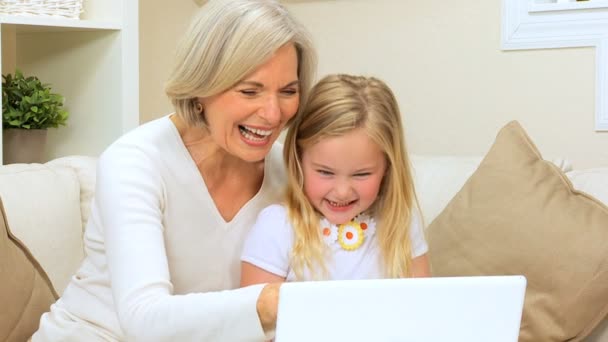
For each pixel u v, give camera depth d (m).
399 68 2.74
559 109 2.45
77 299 1.54
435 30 2.66
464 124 2.63
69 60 2.54
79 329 1.50
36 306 1.71
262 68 1.32
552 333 1.72
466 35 2.60
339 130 1.42
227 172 1.53
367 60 2.80
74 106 2.53
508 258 1.80
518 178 1.87
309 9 2.91
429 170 2.14
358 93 1.46
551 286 1.73
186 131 1.50
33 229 1.85
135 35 2.42
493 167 1.93
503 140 1.97
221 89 1.33
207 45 1.32
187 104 1.41
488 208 1.88
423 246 1.63
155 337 1.19
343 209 1.50
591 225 1.72
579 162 2.43
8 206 1.83
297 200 1.54
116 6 2.40
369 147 1.44
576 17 2.39
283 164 1.64
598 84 2.37
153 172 1.41
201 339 1.16
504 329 0.98
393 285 0.96
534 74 2.49
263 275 1.50
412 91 2.72
